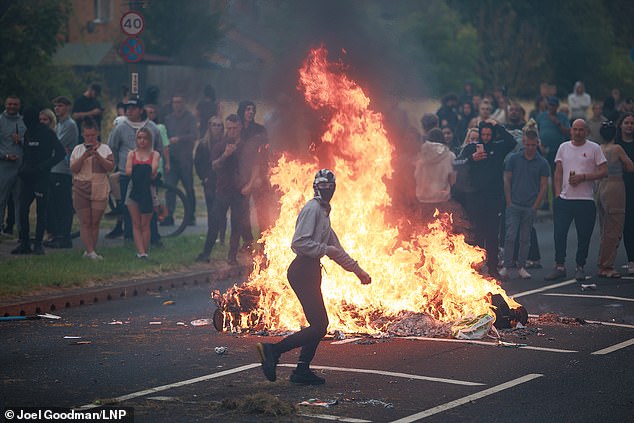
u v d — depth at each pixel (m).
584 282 39.31
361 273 23.58
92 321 31.48
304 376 23.17
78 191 40.84
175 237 48.53
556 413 20.67
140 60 47.66
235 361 25.64
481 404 21.39
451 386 22.97
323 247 23.08
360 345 27.56
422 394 22.23
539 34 138.88
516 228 40.47
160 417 20.27
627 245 41.31
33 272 36.94
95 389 22.66
